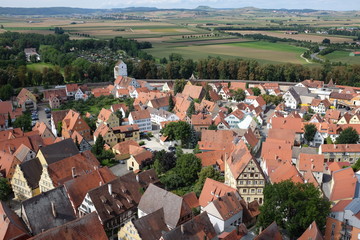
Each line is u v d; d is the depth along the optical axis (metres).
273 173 133.50
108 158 166.75
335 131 185.88
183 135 184.25
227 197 113.12
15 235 96.44
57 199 110.69
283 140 169.38
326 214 101.94
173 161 152.25
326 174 149.62
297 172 128.25
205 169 137.00
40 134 185.00
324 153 161.00
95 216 95.44
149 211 111.25
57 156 149.38
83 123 199.75
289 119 191.75
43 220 104.75
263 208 105.88
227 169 137.00
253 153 169.38
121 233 103.25
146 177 129.00
